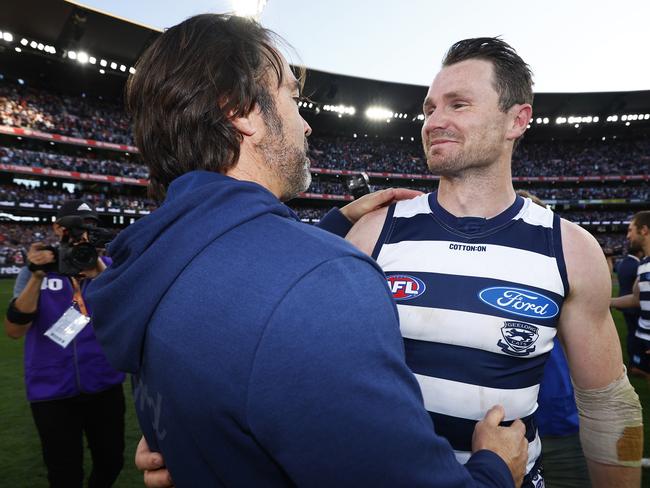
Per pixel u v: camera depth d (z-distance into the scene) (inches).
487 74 47.9
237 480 24.6
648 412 170.9
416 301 47.2
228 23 33.6
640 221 174.9
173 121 31.3
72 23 957.8
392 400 22.9
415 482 23.2
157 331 26.0
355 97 1375.5
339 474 22.1
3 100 1041.5
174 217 27.5
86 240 94.0
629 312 204.7
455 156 47.7
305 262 24.0
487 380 44.5
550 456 82.8
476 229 48.3
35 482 120.1
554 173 1530.5
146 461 33.3
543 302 45.1
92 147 1144.2
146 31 1005.2
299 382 21.8
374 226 54.4
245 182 29.0
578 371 49.3
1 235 960.9
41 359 90.1
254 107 32.2
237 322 23.0
